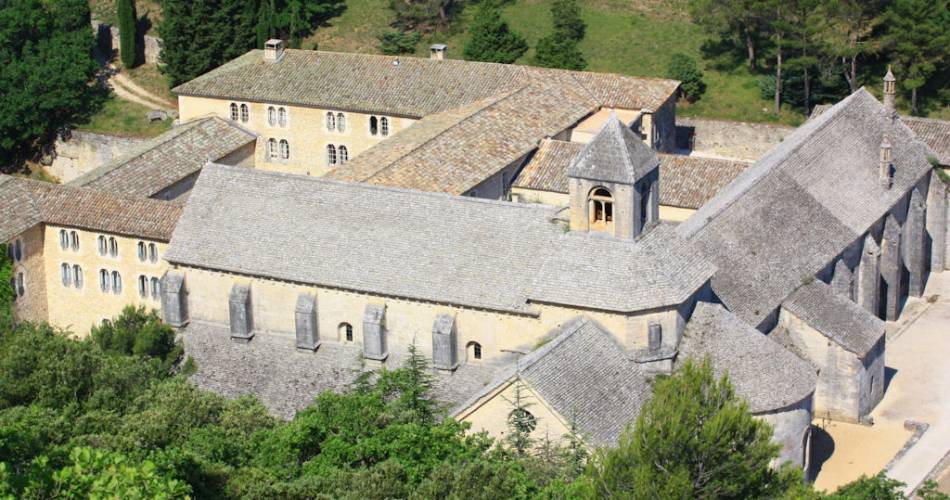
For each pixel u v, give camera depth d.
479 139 170.38
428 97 190.62
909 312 164.75
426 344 135.50
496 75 192.62
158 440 111.56
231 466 107.44
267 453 111.56
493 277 132.12
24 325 143.38
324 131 195.12
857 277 155.62
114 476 80.44
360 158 165.88
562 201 169.75
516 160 170.88
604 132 127.88
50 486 80.06
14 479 79.94
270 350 141.50
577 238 130.38
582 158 127.94
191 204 144.38
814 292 142.50
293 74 198.12
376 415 115.19
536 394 116.94
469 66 194.62
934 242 172.50
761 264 141.38
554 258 130.38
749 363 128.00
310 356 140.00
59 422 112.25
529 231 133.12
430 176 160.25
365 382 128.12
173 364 143.50
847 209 154.38
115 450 104.62
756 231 143.88
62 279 167.88
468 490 99.44
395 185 156.75
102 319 167.62
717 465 101.38
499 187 169.12
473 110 179.12
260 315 141.88
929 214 171.62
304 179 142.38
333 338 139.62
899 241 161.38
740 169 169.25
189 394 120.38
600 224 130.12
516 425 117.62
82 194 166.88
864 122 166.88
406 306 135.25
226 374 141.00
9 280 162.88
